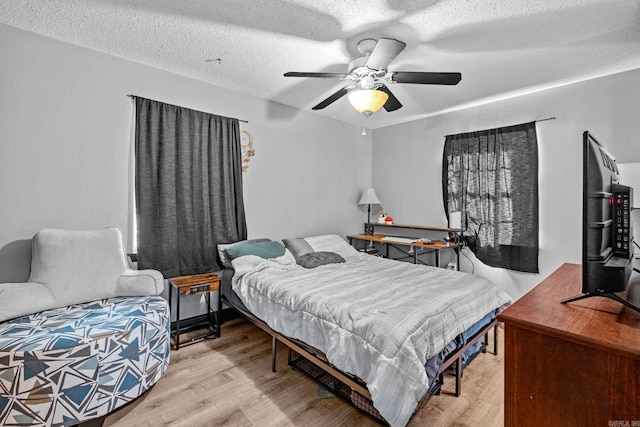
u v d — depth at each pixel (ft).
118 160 8.39
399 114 13.06
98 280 7.19
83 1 5.97
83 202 7.86
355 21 6.47
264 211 11.65
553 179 9.99
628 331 2.71
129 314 6.37
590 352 2.64
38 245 6.81
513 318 3.07
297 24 6.64
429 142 13.42
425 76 6.79
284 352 8.32
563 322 2.94
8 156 6.88
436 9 6.03
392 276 8.44
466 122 12.14
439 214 13.04
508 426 3.10
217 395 6.41
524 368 3.01
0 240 6.81
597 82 9.18
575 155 9.58
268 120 11.67
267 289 7.80
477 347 7.64
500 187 10.97
